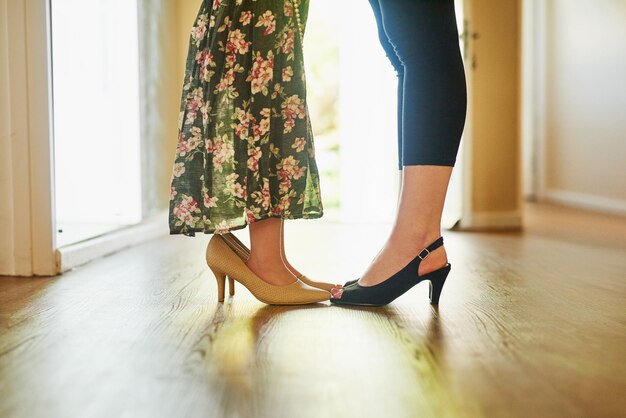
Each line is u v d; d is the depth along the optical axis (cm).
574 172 554
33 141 201
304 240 309
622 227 382
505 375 108
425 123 151
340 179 414
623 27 459
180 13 369
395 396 98
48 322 143
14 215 203
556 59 584
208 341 128
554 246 294
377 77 407
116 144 295
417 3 145
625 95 458
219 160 155
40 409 92
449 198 381
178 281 196
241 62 154
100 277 203
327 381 104
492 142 382
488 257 256
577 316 152
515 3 383
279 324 142
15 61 200
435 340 129
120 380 104
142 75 307
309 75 727
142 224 306
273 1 154
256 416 90
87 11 286
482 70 379
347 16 407
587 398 97
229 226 154
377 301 158
